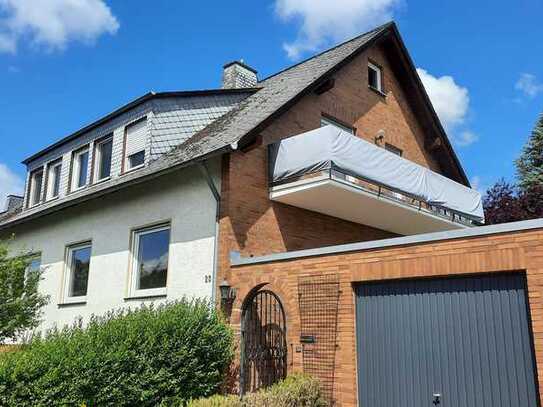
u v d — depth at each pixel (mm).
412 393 7102
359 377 7660
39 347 6602
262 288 8930
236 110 13305
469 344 6734
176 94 12898
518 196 21500
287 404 6941
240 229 9648
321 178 9648
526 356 6258
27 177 17375
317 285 8234
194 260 9875
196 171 10367
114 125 13742
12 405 5797
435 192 11961
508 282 6559
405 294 7430
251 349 8820
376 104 14523
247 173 10062
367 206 11148
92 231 12695
